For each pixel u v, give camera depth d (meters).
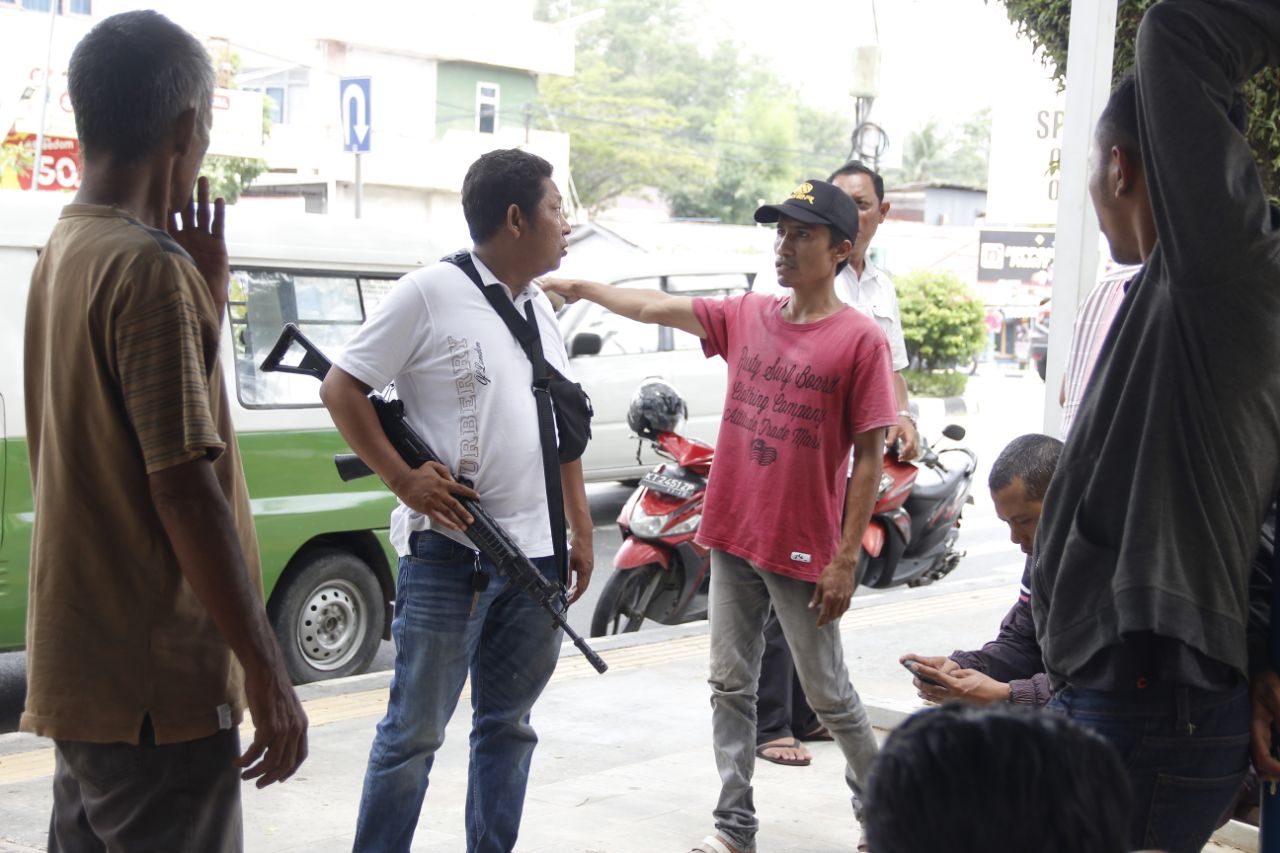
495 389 3.49
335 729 5.59
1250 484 2.37
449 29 32.78
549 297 4.33
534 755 5.31
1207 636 2.32
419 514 3.49
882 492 7.28
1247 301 2.30
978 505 14.35
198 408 2.38
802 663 4.06
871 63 14.42
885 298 5.68
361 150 17.36
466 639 3.52
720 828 4.10
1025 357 37.50
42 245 5.84
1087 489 2.45
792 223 3.97
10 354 5.73
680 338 11.97
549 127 44.16
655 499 7.06
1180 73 2.27
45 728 2.44
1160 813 2.46
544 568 3.62
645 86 64.31
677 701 6.07
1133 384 2.40
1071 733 1.44
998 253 23.38
